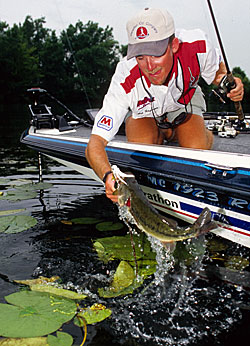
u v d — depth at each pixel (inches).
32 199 136.6
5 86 1625.2
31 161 209.0
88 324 66.7
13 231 106.7
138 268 86.6
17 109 850.1
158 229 64.3
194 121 103.3
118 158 103.0
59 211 124.3
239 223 81.6
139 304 73.1
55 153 131.1
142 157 97.6
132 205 63.1
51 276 82.9
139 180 98.4
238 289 78.5
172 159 90.6
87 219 116.9
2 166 193.9
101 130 83.0
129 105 90.6
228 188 76.5
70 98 1817.2
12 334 61.7
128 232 107.6
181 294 76.5
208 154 84.7
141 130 106.2
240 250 96.9
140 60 79.5
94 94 1792.6
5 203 131.9
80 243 99.8
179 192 90.3
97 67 1846.7
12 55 1632.6
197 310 71.4
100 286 79.2
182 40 89.7
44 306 70.3
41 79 1784.0
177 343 62.6
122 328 65.9
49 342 60.6
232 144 122.6
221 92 101.7
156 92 89.1
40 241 100.9
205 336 64.3
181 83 90.2
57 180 163.2
